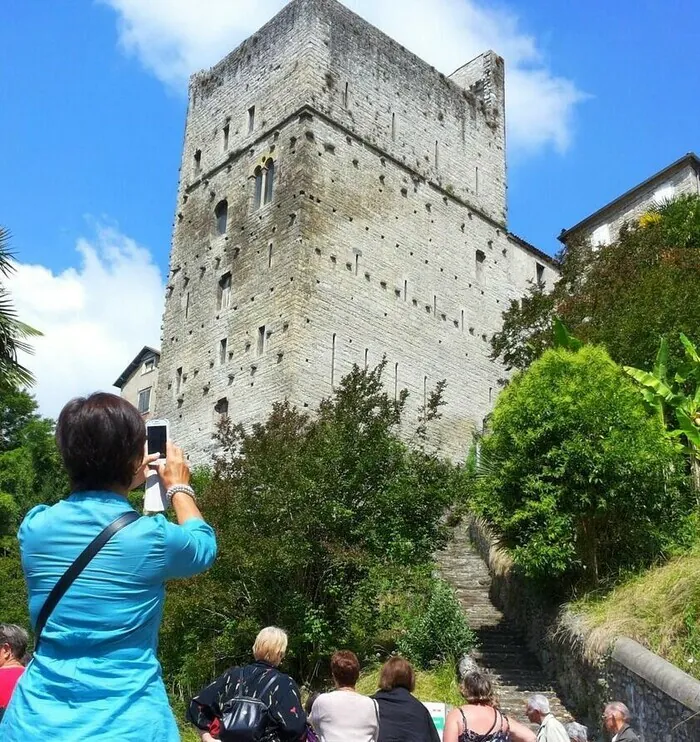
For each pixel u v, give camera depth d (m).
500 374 43.88
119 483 3.75
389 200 41.81
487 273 45.34
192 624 19.53
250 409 36.50
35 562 3.49
